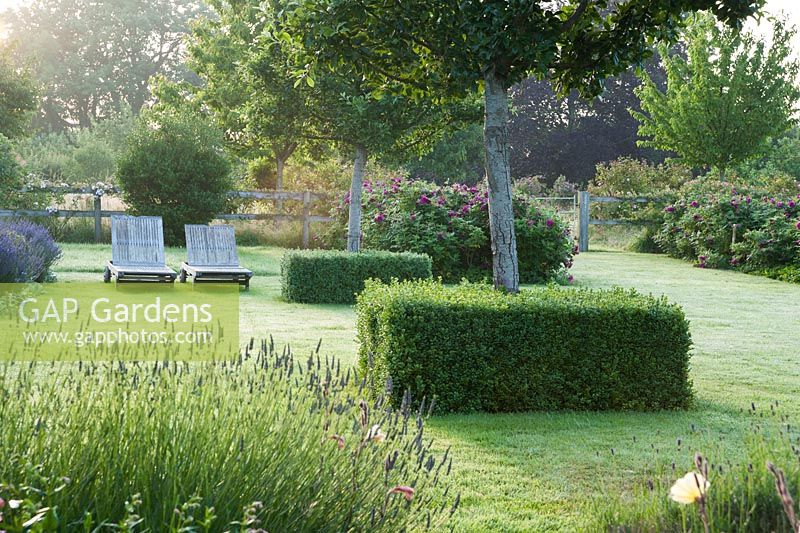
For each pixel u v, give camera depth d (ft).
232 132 73.67
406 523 9.12
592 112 138.00
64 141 139.44
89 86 178.19
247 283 42.63
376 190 57.47
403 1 20.52
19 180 65.87
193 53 77.97
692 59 83.71
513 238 21.57
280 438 9.20
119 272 39.45
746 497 9.55
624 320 19.75
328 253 40.47
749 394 21.72
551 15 19.98
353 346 26.76
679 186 85.61
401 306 18.95
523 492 13.76
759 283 50.90
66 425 8.82
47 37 180.14
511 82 20.84
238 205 71.41
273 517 8.29
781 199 64.75
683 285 49.26
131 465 8.11
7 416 8.77
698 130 83.41
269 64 42.37
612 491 13.51
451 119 43.93
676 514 9.46
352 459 9.20
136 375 10.39
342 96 42.14
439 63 22.56
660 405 19.93
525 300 19.94
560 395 19.66
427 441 16.66
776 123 82.84
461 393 19.17
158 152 65.16
